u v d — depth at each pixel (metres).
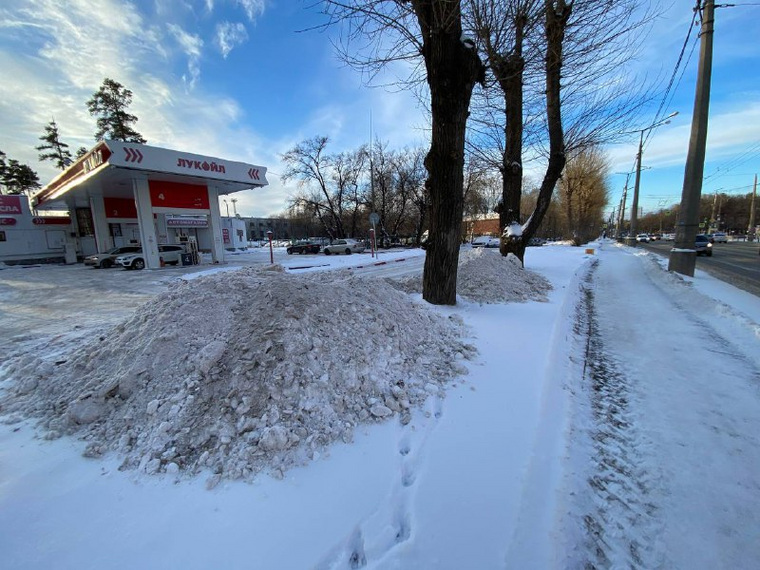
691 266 11.62
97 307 9.16
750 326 5.62
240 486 2.22
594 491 2.35
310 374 3.04
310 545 1.84
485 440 2.75
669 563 1.88
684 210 11.59
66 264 25.52
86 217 27.92
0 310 8.88
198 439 2.55
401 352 3.92
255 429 2.59
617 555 1.92
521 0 5.78
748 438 2.93
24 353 5.26
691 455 2.72
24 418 3.08
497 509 2.11
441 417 3.05
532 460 2.54
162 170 16.91
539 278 10.38
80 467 2.44
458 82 5.66
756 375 4.12
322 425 2.74
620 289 10.39
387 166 40.50
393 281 8.66
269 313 3.53
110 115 32.84
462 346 4.54
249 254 32.75
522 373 3.95
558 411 3.28
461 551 1.83
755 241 48.47
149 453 2.47
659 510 2.21
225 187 22.67
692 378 4.07
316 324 3.59
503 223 12.78
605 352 5.00
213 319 3.59
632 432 3.03
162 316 3.64
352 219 46.09
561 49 7.85
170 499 2.13
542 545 1.90
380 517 2.03
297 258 25.95
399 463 2.47
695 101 11.02
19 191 40.12
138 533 1.91
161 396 2.92
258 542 1.85
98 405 2.97
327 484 2.26
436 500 2.15
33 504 2.11
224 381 2.93
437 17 5.19
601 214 57.88
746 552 1.94
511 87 9.90
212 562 1.74
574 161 37.88
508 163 12.11
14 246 25.38
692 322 6.41
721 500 2.29
